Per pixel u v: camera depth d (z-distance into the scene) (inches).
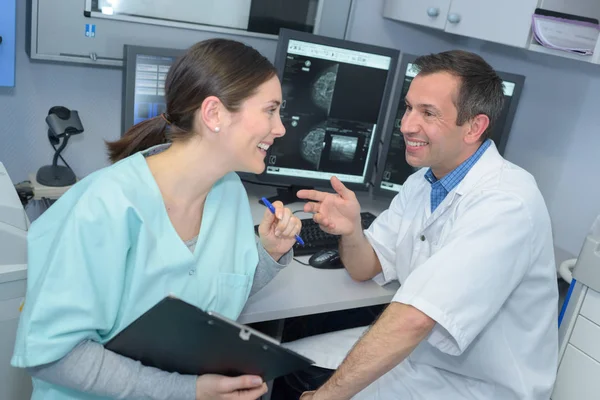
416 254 60.1
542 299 54.8
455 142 54.7
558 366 62.3
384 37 91.1
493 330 54.0
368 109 77.6
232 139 43.4
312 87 73.6
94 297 40.3
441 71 53.5
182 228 46.5
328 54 72.9
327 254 66.2
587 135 79.7
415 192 63.9
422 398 56.3
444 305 46.5
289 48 70.9
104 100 75.9
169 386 42.3
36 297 39.2
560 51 62.4
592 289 58.6
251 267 51.3
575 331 60.4
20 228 52.7
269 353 39.5
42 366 40.3
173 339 39.4
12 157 73.0
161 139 47.9
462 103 52.9
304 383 60.8
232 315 49.9
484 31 69.3
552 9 64.0
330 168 78.9
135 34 72.8
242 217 51.9
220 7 76.2
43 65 70.9
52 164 72.7
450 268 47.6
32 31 66.9
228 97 42.1
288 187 83.7
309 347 63.2
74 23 68.8
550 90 84.1
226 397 43.8
